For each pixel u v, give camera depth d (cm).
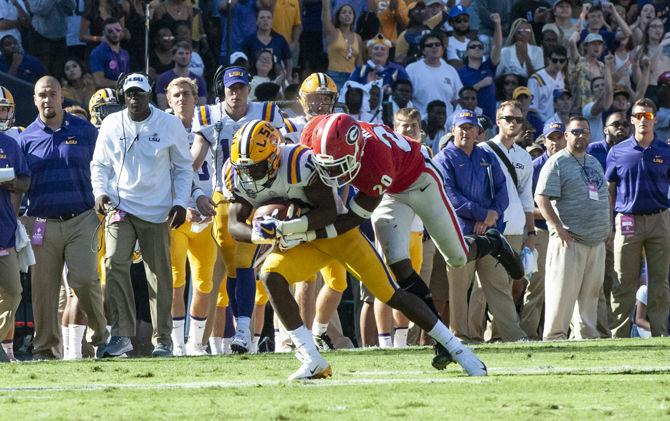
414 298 1666
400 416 1194
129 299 2305
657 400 1311
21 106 2955
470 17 4250
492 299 2689
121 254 2297
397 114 2605
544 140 3300
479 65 4012
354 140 1548
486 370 1664
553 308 2772
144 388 1519
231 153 1566
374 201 1612
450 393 1405
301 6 3950
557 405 1265
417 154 1848
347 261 1633
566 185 2772
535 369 1758
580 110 4175
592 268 2792
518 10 4266
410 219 1886
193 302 2528
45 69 3491
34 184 2373
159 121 2328
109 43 3481
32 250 2359
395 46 4072
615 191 2950
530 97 3841
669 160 2888
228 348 2692
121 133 2314
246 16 3766
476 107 3825
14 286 2309
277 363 1950
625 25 4372
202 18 3769
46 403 1337
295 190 1584
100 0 3553
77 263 2362
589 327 2812
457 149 2689
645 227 2886
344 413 1218
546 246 2978
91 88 3447
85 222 2378
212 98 3769
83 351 2658
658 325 2906
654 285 2908
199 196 2386
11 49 3438
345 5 3909
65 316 2527
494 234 2391
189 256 2520
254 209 1698
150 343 2744
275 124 2447
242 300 2344
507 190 2764
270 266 1599
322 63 3928
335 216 1580
